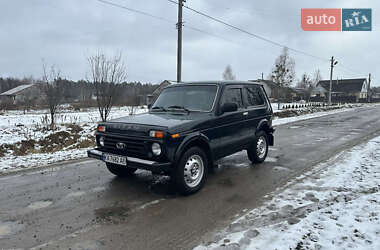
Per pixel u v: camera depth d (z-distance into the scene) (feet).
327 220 10.18
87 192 13.89
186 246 8.80
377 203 11.50
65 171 17.81
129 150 12.89
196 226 10.20
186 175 13.15
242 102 17.43
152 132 12.04
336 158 21.08
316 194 13.26
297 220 10.47
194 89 16.21
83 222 10.56
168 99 16.65
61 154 23.07
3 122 51.19
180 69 49.08
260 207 11.87
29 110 95.91
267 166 19.08
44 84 38.40
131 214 11.29
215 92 15.40
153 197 13.20
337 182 14.96
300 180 15.67
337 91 230.48
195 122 13.37
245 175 16.89
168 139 11.92
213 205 12.19
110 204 12.34
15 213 11.37
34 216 11.09
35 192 13.88
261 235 9.34
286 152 24.06
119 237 9.43
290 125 47.98
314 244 8.57
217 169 18.34
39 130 34.94
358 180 15.14
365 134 34.73
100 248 8.72
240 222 10.44
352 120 56.39
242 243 8.84
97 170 18.10
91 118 55.31
